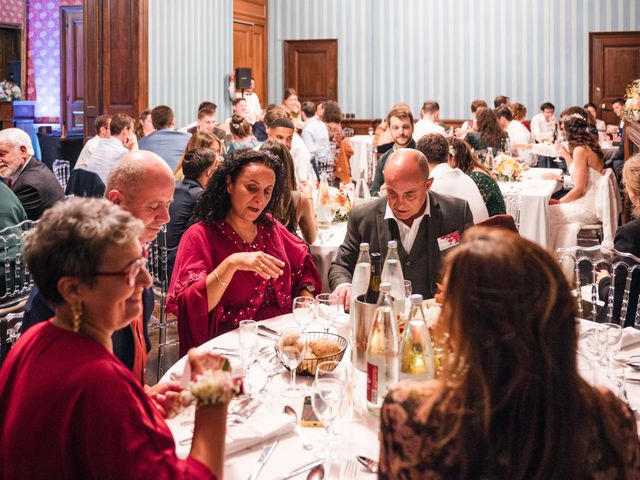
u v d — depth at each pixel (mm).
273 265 2547
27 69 14633
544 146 9359
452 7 13086
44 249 1315
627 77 12523
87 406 1254
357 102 13672
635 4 12359
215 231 2811
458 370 1141
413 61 13336
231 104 11469
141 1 8797
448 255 1176
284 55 13883
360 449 1651
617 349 2029
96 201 1382
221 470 1338
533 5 12766
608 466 1104
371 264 2389
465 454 1100
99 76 9109
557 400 1080
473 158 4926
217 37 10977
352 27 13539
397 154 2969
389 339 1800
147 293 2305
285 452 1663
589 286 3521
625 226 3215
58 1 14281
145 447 1262
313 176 6398
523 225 6133
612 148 9695
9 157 4734
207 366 1523
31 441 1271
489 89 13086
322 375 1662
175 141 7074
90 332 1351
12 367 1365
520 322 1096
